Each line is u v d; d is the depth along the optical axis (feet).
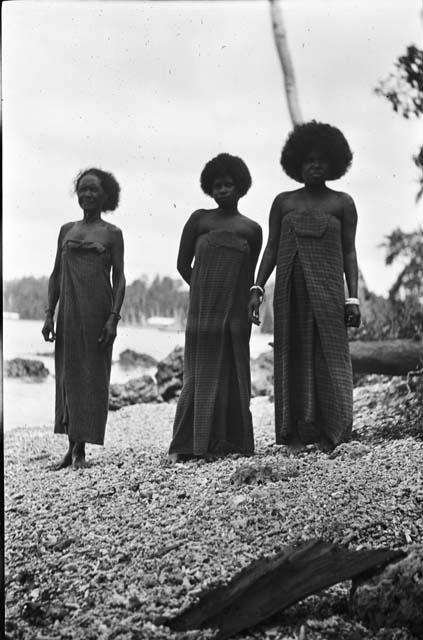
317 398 19.43
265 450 20.03
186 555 15.53
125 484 18.79
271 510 16.39
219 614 14.40
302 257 19.47
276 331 19.69
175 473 19.10
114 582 15.34
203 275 20.15
